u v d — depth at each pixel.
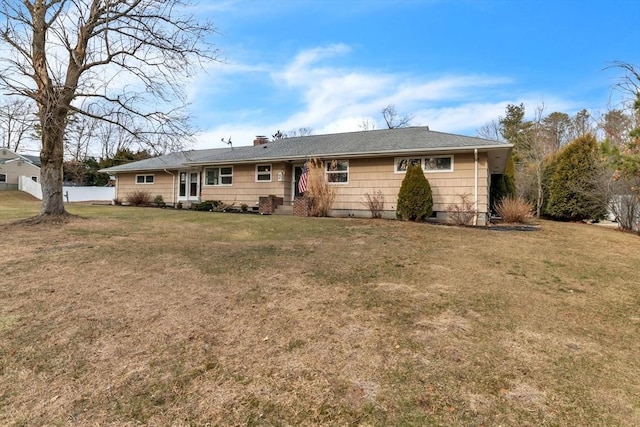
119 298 4.03
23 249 6.15
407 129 16.02
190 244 6.96
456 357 2.85
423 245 7.21
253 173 15.82
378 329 3.34
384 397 2.35
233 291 4.30
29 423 2.13
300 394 2.39
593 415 2.17
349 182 13.62
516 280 4.94
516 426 2.07
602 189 12.20
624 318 3.70
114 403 2.31
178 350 2.96
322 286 4.53
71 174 32.44
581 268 5.68
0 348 2.96
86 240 7.07
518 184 18.17
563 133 24.50
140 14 9.16
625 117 10.76
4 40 8.12
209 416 2.19
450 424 2.09
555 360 2.82
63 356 2.86
